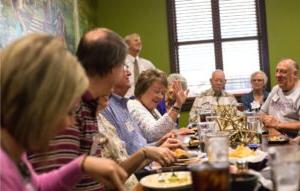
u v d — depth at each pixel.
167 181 1.29
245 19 6.52
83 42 1.35
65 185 0.97
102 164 0.97
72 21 5.14
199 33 6.62
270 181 1.10
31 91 0.74
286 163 0.81
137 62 4.99
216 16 6.59
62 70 0.77
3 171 0.73
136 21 6.60
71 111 0.85
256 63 6.51
